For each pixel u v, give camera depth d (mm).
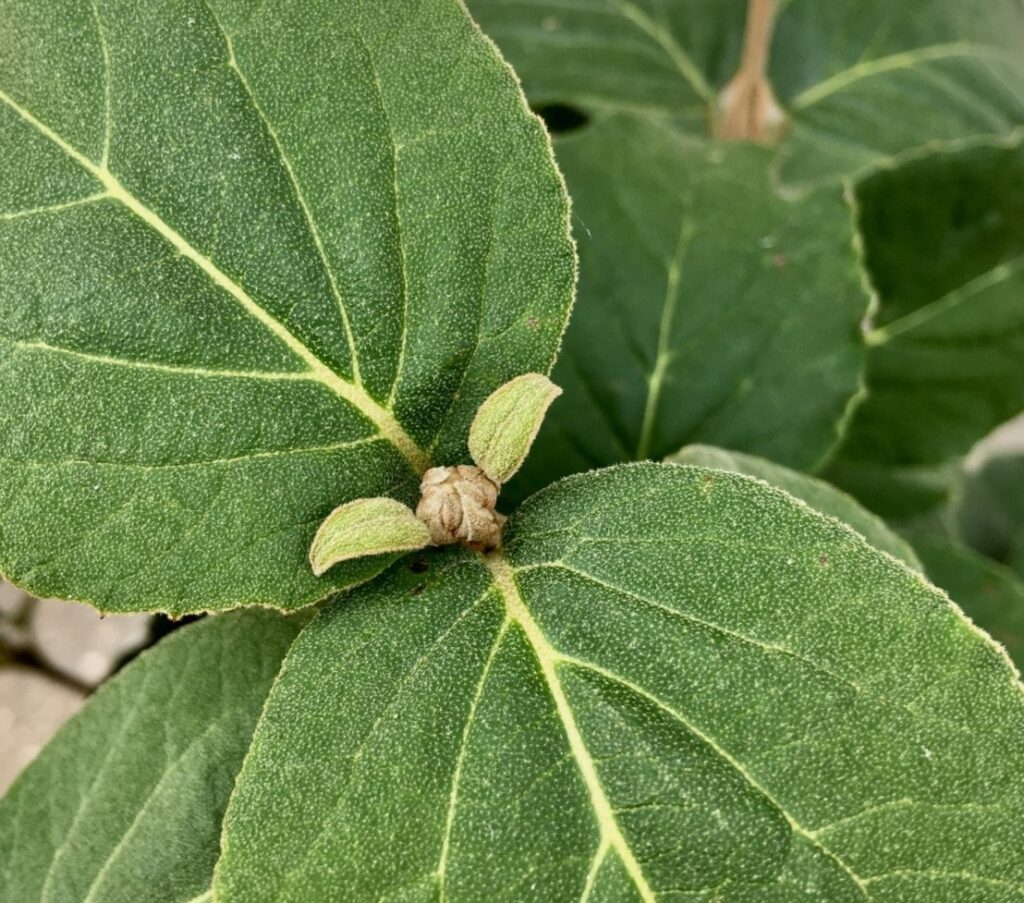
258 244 82
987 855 70
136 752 97
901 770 71
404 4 83
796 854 70
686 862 71
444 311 85
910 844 70
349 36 82
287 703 77
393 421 86
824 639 74
